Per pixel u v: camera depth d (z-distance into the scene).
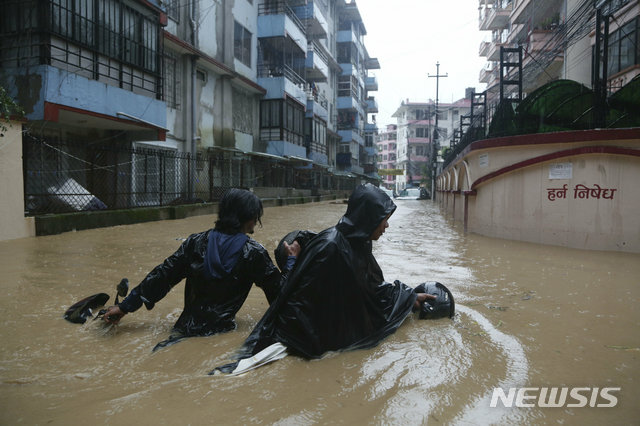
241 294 3.04
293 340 2.59
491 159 9.16
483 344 2.85
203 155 19.05
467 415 1.94
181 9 17.61
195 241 3.00
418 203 33.88
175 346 2.70
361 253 2.86
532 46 23.08
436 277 5.05
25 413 1.91
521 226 8.52
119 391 2.13
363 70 58.81
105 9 11.57
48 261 5.81
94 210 10.76
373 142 62.53
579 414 1.97
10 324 3.17
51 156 11.22
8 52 10.20
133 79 12.66
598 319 3.45
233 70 20.73
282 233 9.53
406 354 2.66
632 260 6.29
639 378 2.36
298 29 26.64
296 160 27.03
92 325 3.16
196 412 1.92
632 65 15.41
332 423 1.85
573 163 7.59
